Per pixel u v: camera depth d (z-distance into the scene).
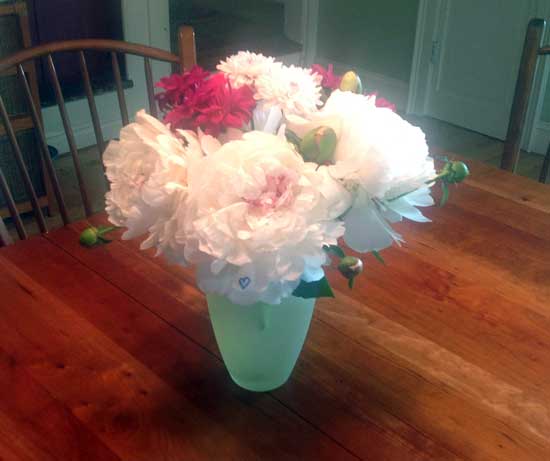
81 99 3.16
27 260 1.15
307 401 0.89
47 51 1.35
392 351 0.98
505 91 3.43
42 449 0.81
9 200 1.33
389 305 1.07
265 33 4.09
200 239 0.66
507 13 3.28
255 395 0.90
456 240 1.24
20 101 2.41
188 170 0.68
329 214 0.70
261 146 0.68
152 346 0.98
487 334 1.01
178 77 0.79
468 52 3.50
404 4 3.64
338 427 0.85
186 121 0.75
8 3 2.27
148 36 3.30
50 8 2.97
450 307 1.07
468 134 3.61
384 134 0.71
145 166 0.74
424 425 0.86
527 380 0.93
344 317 1.04
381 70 3.92
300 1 4.02
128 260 1.17
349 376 0.93
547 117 3.30
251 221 0.66
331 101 0.78
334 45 4.07
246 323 0.83
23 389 0.90
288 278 0.67
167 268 1.15
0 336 0.98
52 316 1.03
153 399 0.89
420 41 3.63
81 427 0.84
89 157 3.15
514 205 1.36
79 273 1.13
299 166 0.69
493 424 0.86
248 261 0.66
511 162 1.61
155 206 0.71
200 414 0.87
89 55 3.21
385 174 0.70
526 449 0.83
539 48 1.50
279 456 0.81
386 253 1.19
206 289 0.71
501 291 1.11
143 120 0.76
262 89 0.77
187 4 4.00
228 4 4.17
